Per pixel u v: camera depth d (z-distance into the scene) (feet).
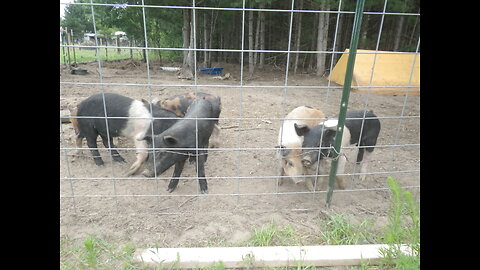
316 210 11.28
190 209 11.20
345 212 11.04
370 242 9.64
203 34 59.06
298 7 47.55
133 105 14.60
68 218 10.39
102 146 17.48
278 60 57.62
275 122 21.48
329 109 26.23
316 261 8.71
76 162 15.21
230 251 8.92
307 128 12.52
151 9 44.80
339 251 8.96
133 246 9.19
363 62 27.09
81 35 61.16
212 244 9.46
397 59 27.37
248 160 15.78
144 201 11.64
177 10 44.52
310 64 52.24
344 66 35.22
